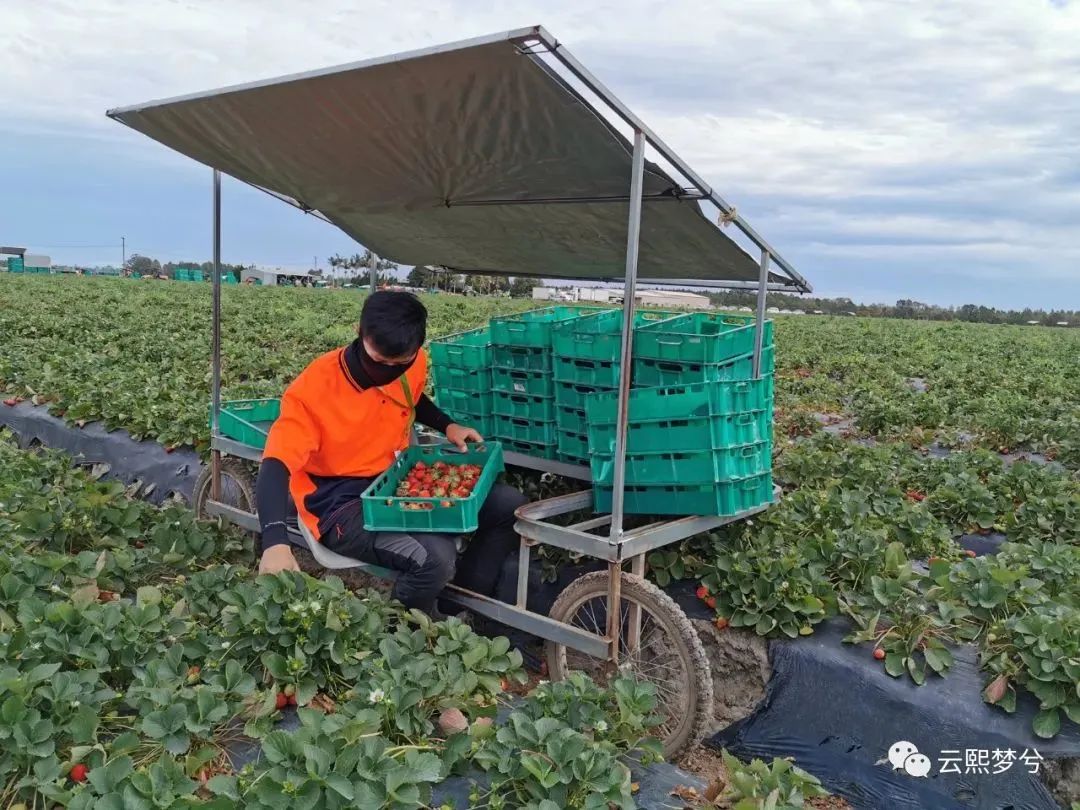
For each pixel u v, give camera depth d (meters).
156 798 2.62
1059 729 3.63
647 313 5.74
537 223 5.07
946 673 3.96
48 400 9.85
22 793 2.77
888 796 3.80
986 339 31.19
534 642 5.05
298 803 2.58
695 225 4.22
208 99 4.16
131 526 5.46
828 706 4.11
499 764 2.92
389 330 4.17
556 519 5.18
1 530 4.83
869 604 4.39
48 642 3.32
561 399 4.86
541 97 3.34
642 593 3.88
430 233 5.77
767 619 4.36
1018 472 7.25
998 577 4.23
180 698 3.14
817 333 29.92
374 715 3.03
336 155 4.50
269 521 4.05
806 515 5.55
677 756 3.91
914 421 11.02
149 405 8.73
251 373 12.77
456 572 4.85
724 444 4.09
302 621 3.50
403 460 4.71
